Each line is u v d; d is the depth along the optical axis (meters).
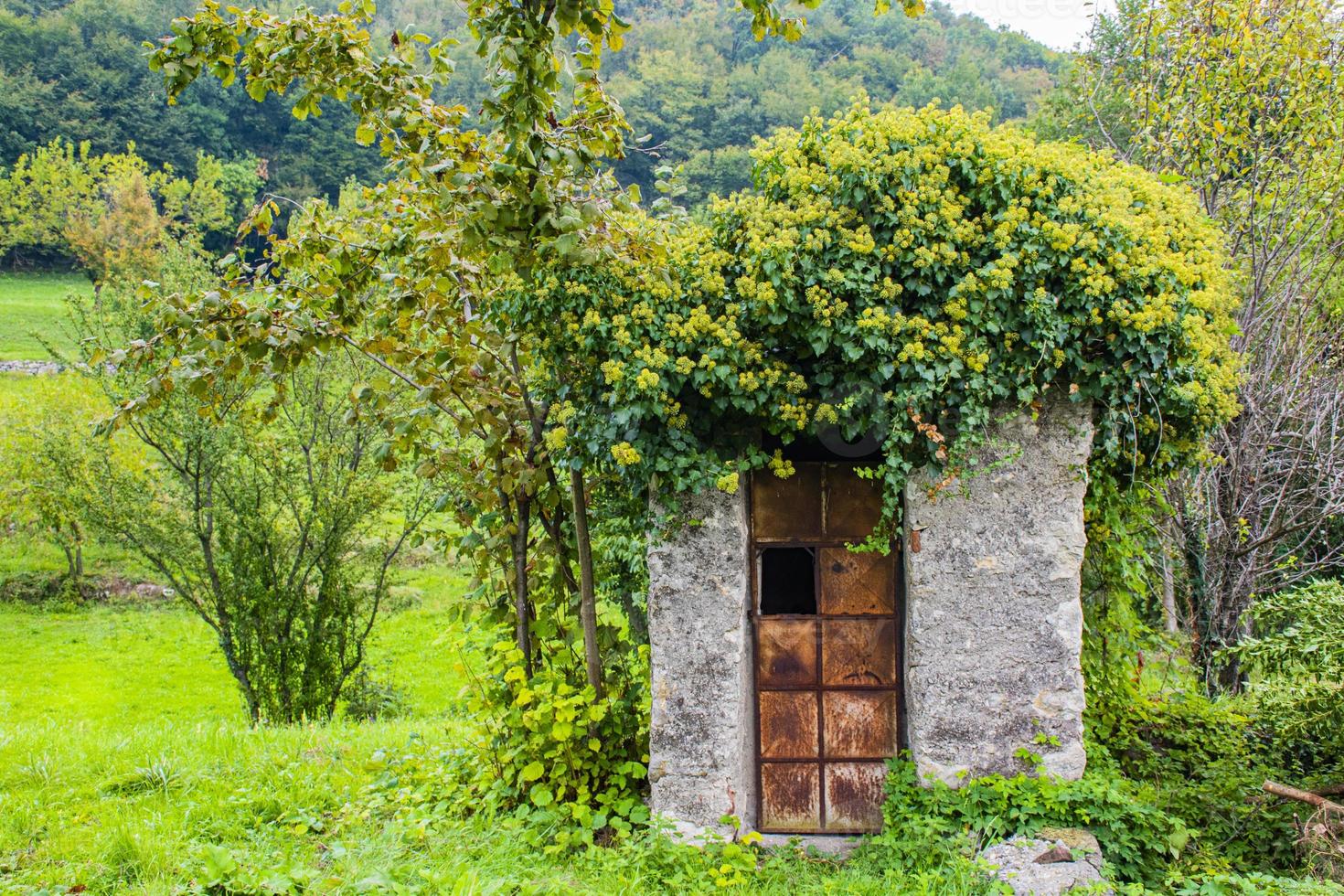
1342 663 4.99
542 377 5.24
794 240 4.55
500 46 4.18
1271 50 8.53
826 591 5.49
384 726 7.74
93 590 22.59
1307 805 4.93
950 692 4.94
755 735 5.48
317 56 4.88
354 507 12.27
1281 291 8.78
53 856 4.60
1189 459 5.64
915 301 4.75
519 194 4.53
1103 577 5.78
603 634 5.62
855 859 4.84
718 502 5.00
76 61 52.12
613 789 5.18
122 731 7.45
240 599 12.17
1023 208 4.65
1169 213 5.23
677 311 4.75
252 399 12.57
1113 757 5.73
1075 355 4.71
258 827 5.14
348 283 5.45
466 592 5.64
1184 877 4.46
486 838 4.78
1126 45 11.02
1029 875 4.27
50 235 46.41
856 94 5.00
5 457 19.33
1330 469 8.48
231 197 44.66
